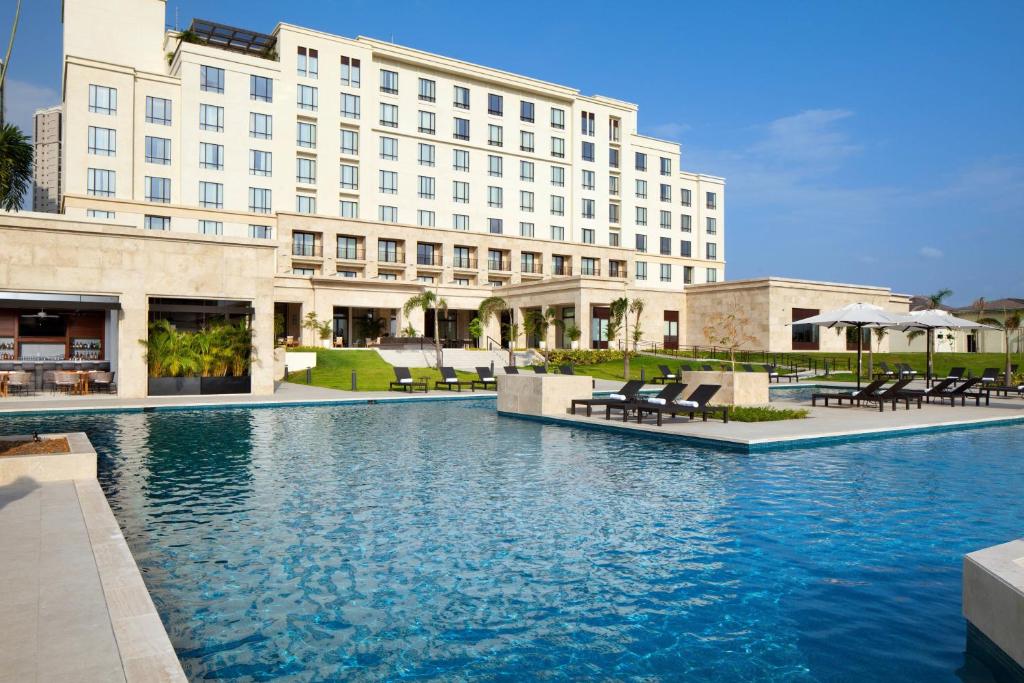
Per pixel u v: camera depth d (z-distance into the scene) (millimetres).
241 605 5223
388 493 8938
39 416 17094
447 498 8664
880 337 51938
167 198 43719
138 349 21406
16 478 8477
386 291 46750
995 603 4262
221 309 22750
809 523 7551
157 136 43531
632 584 5719
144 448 12477
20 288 19812
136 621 4258
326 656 4430
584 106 62312
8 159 22625
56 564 5355
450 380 27812
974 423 16219
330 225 47688
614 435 14688
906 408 19859
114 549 5750
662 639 4703
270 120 47125
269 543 6738
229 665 4301
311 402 20703
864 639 4688
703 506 8281
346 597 5402
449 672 4230
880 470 10648
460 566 6133
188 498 8578
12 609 4438
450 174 55031
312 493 8891
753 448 12320
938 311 25297
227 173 45531
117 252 21109
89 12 45875
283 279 43250
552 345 48406
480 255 54250
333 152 49438
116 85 42156
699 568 6102
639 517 7781
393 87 52719
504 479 9867
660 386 29562
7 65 10609
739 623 4961
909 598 5414
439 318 55312
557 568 6098
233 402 19688
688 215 69875
